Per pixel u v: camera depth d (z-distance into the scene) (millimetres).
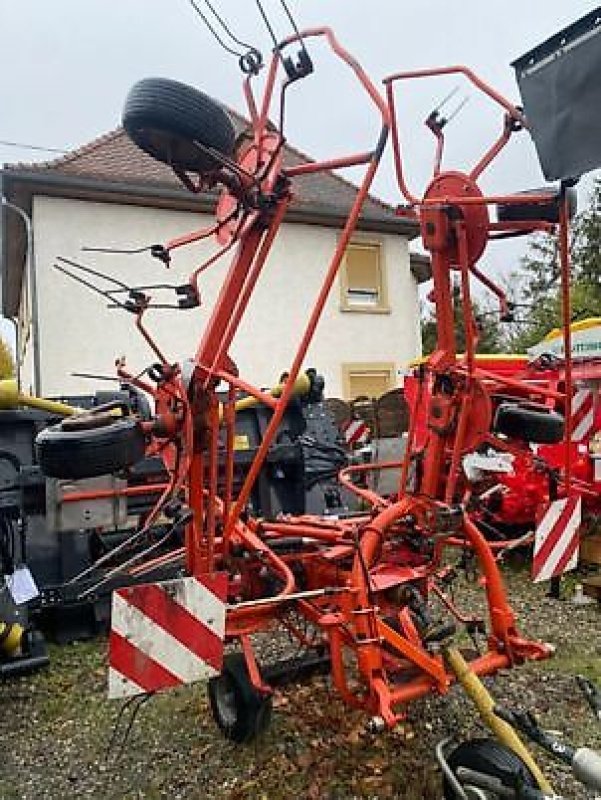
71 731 3521
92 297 11977
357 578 2777
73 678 4109
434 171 3078
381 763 3084
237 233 2783
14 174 11375
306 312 13992
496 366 7094
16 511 4305
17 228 13539
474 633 3305
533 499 5352
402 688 2670
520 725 2436
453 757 2496
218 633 2506
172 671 2416
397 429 9391
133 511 4836
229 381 2730
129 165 13164
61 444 2547
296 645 4281
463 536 3100
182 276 12617
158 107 2342
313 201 14469
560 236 2674
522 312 5535
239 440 5449
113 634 2316
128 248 12289
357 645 2668
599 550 5617
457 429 2951
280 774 3039
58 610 4594
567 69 2186
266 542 3463
